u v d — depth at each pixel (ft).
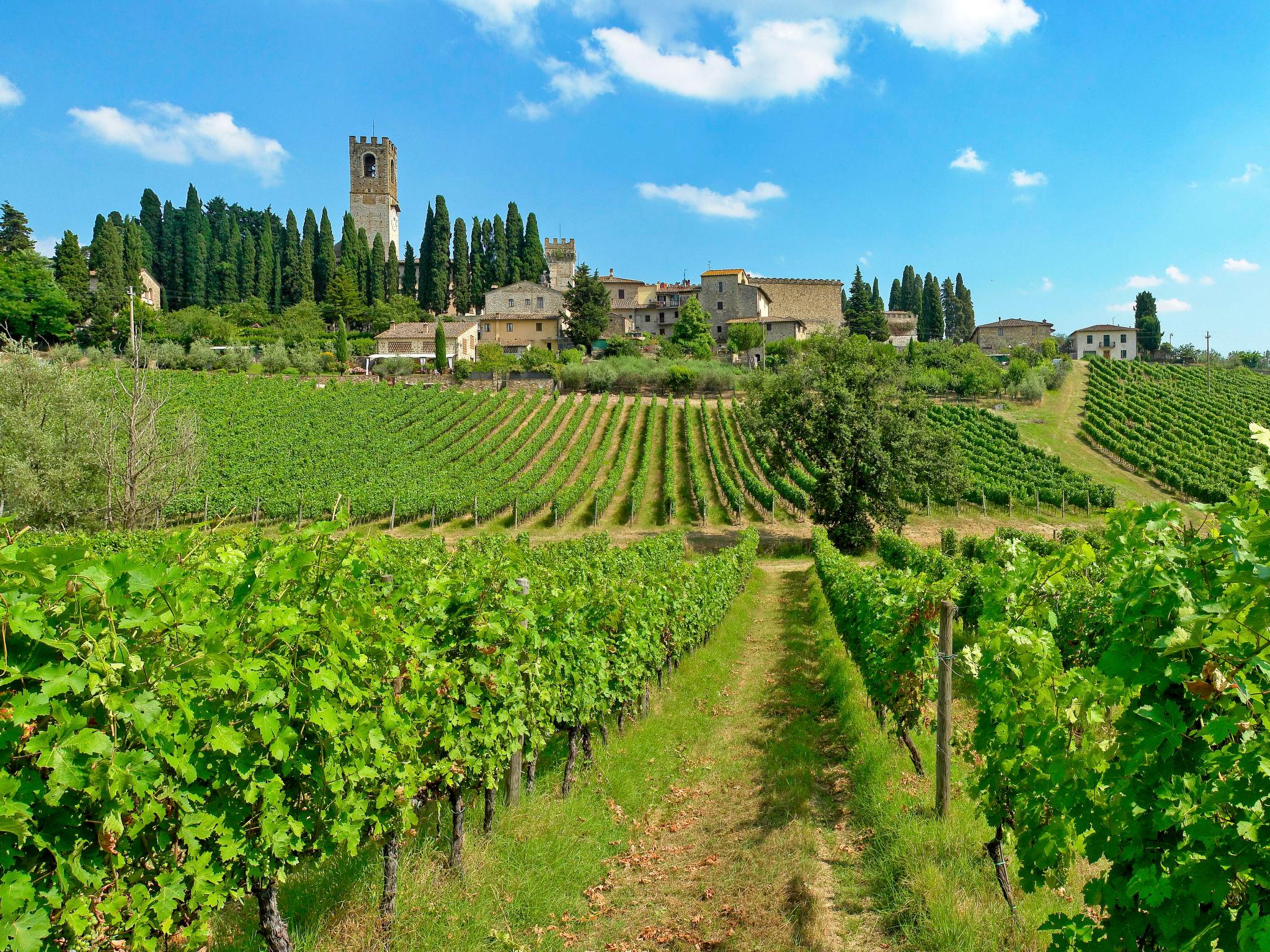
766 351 212.43
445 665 16.02
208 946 12.52
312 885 14.90
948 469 90.33
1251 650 7.38
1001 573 15.76
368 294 289.94
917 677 20.95
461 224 292.61
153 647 9.05
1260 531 7.33
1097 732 11.42
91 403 84.84
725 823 19.54
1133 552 10.88
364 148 307.99
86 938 8.59
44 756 7.53
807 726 27.30
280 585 11.88
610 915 15.31
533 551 45.03
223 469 116.98
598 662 22.65
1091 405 178.50
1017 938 12.55
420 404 157.89
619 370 179.83
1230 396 193.88
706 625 41.16
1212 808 7.43
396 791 13.51
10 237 225.56
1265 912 7.23
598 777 22.61
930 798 18.79
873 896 14.96
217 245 301.22
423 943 13.43
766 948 13.44
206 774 9.70
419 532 103.86
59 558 7.72
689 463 129.18
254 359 202.39
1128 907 8.58
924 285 313.53
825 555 58.08
